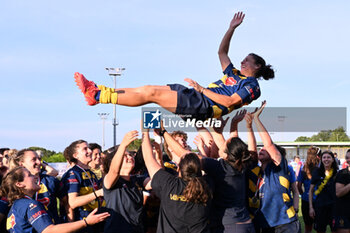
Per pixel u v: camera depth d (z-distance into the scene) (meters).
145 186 4.66
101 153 6.12
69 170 4.98
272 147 4.68
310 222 8.17
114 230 3.91
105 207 4.02
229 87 4.61
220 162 3.98
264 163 4.89
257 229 4.83
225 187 3.90
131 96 4.11
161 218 3.68
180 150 4.12
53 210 4.78
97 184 5.22
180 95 4.31
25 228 3.53
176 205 3.53
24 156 4.59
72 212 4.85
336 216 6.44
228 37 4.85
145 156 3.91
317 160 8.20
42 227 3.45
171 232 3.56
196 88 4.28
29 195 3.74
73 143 5.23
